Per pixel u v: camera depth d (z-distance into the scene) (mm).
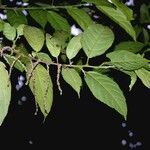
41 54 646
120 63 632
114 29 1378
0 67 588
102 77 628
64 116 2779
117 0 652
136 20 1549
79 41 653
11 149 2994
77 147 3145
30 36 642
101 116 2820
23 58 662
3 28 677
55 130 2992
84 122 2891
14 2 1234
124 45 813
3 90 579
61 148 3107
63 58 776
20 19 847
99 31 637
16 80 1390
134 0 1709
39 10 845
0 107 573
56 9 880
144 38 1494
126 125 3049
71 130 2994
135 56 625
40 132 3000
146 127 3035
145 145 3268
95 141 3129
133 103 2434
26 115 2791
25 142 3027
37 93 617
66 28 845
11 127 2904
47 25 1176
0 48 619
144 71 675
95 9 1143
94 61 871
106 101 618
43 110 617
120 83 1427
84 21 763
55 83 1330
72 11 776
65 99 2307
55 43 648
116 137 3172
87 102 2521
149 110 2590
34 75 619
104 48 639
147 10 1552
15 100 2471
